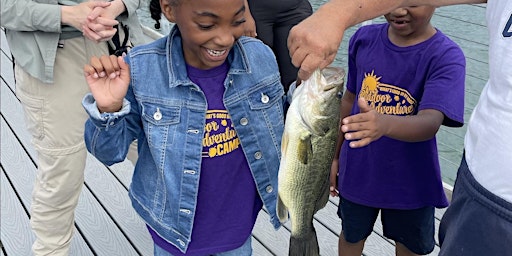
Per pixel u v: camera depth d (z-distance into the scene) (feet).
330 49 5.08
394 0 5.54
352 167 7.78
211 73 5.97
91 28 7.56
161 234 6.42
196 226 6.38
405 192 7.55
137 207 6.54
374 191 7.67
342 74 5.57
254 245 10.46
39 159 8.78
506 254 4.60
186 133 6.01
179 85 5.89
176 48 5.88
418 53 7.08
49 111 8.34
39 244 9.16
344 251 8.63
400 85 7.26
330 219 11.10
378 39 7.51
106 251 10.39
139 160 6.48
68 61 8.23
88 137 5.73
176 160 6.06
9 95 16.76
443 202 7.61
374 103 7.49
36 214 9.02
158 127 5.98
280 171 5.62
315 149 5.55
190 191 6.15
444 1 5.62
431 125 6.54
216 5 5.08
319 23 5.17
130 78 5.79
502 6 4.61
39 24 7.64
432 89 6.79
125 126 5.87
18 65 8.25
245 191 6.44
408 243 8.08
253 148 6.28
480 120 4.81
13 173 12.83
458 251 5.01
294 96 5.48
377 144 7.43
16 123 15.10
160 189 6.29
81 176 8.95
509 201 4.52
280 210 5.92
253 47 6.23
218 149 6.15
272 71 6.32
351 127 5.89
